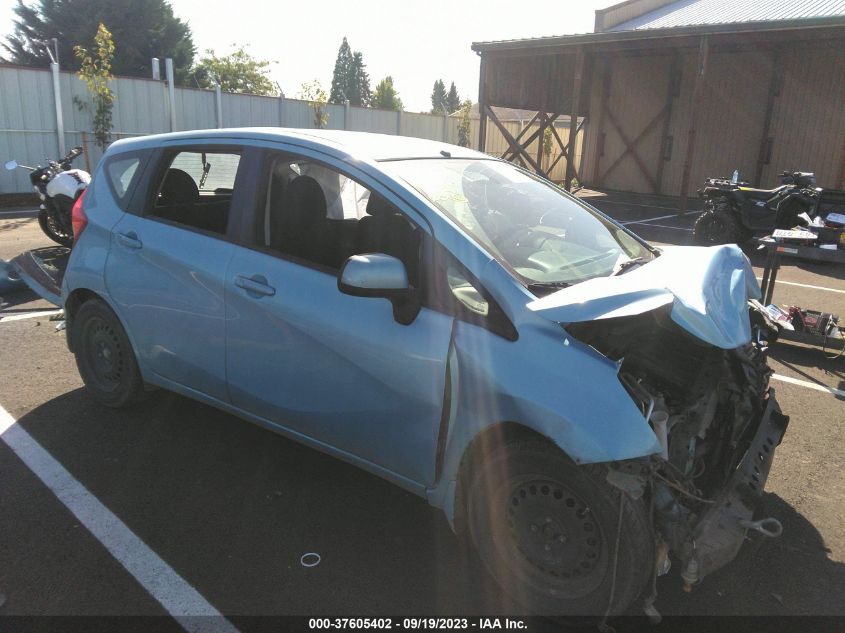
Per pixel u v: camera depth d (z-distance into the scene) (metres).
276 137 3.30
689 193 20.78
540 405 2.32
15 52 46.72
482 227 2.88
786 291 8.20
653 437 2.20
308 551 2.90
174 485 3.38
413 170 3.08
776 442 2.91
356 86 98.44
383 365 2.72
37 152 15.53
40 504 3.18
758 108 18.86
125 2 44.59
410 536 3.03
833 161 17.61
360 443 2.92
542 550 2.50
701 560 2.23
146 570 2.74
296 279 3.02
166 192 3.75
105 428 3.97
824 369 5.38
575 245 3.15
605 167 23.06
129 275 3.69
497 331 2.50
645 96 21.45
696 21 19.47
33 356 5.15
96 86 15.80
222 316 3.26
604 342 2.52
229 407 3.45
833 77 17.27
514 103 20.44
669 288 2.48
